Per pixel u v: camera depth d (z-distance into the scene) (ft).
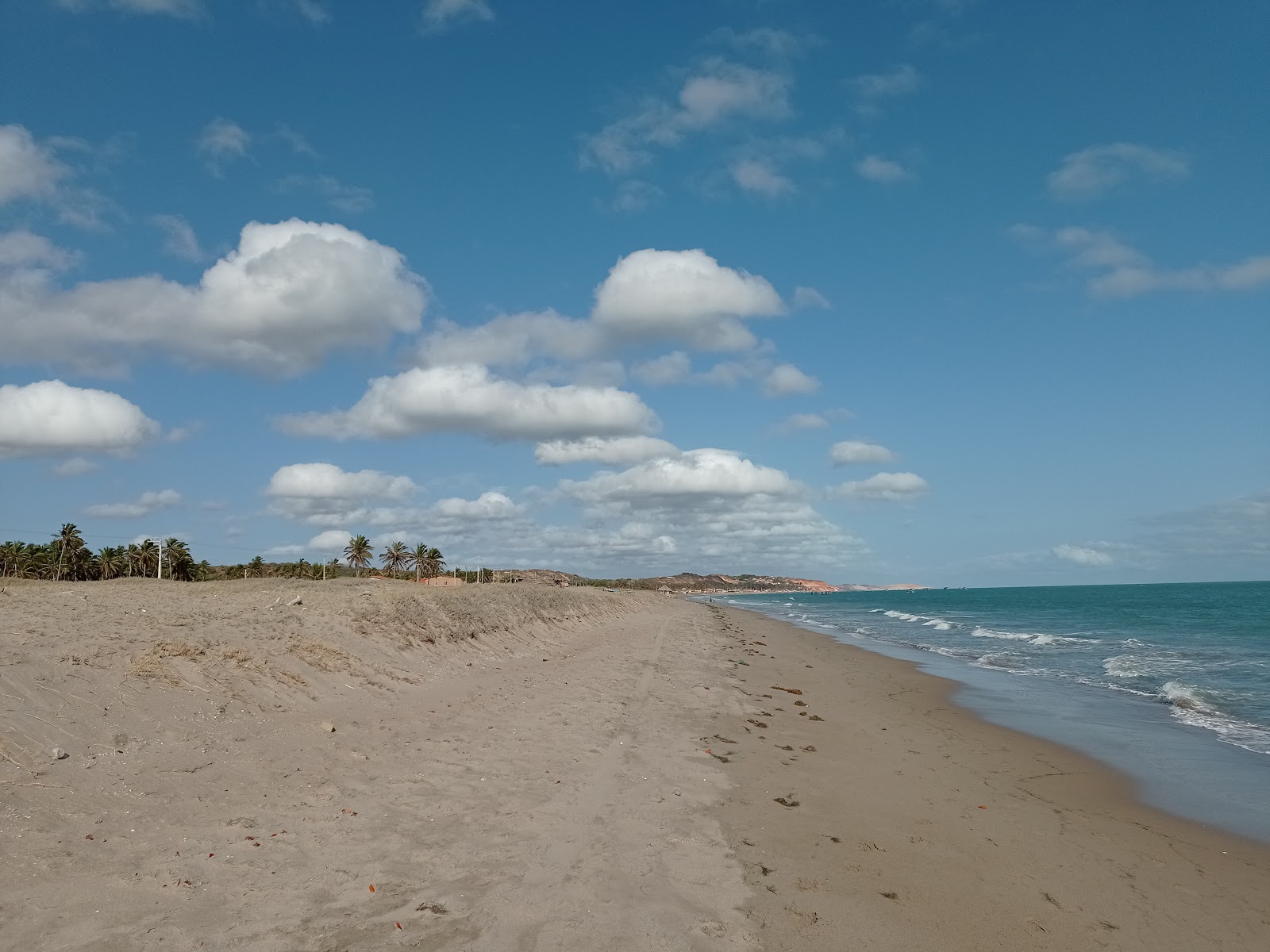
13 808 21.25
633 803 29.81
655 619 177.68
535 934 18.85
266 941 17.54
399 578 372.99
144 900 18.65
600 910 20.39
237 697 35.24
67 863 19.53
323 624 53.47
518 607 98.89
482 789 30.01
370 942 17.85
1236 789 37.40
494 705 46.96
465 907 19.99
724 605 421.18
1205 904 24.02
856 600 578.25
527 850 24.21
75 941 16.52
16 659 30.04
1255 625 163.12
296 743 32.53
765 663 88.94
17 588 84.23
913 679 78.18
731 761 38.04
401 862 22.50
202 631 43.45
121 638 37.88
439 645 61.57
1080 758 43.39
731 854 25.32
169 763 27.09
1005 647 117.29
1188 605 275.18
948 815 31.73
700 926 19.99
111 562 287.48
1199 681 74.95
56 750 24.76
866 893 23.06
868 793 34.22
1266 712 58.54
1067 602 338.34
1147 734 50.37
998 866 26.17
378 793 28.63
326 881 20.90
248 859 21.68
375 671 47.83
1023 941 20.77
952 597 596.29
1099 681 76.89
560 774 32.99
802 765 38.55
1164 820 32.68
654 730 43.93
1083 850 28.45
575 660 76.18
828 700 62.59
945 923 21.54
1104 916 22.81
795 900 22.18
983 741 47.78
